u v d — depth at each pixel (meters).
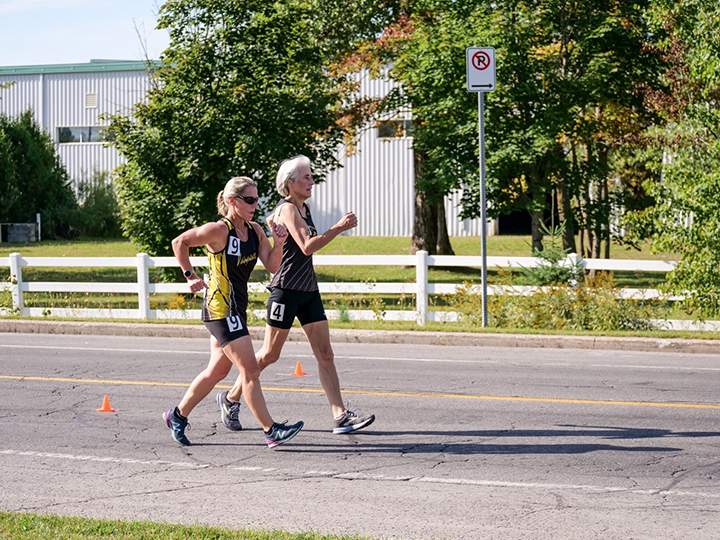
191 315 19.38
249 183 8.02
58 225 54.38
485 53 16.16
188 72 23.97
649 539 5.79
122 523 5.79
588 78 24.22
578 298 17.19
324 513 6.33
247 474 7.38
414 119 28.08
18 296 20.27
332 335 16.25
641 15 24.36
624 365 13.36
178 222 23.92
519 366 13.20
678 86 22.56
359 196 55.62
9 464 7.66
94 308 21.81
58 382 11.66
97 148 59.81
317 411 9.86
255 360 8.16
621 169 30.58
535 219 26.19
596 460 7.81
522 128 24.78
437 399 10.58
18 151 52.44
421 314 18.23
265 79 24.16
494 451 8.13
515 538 5.80
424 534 5.87
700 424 9.23
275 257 8.31
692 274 16.69
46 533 5.52
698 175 17.19
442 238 36.59
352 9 30.92
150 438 8.62
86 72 59.81
